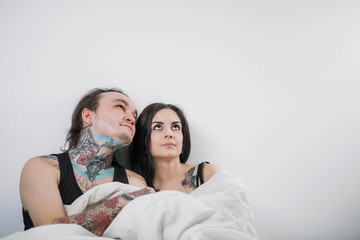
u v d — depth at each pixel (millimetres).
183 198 981
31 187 1148
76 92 1647
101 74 1706
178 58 1831
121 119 1405
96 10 1750
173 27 1852
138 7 1818
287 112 1842
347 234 1745
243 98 1842
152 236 878
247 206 1242
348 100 1878
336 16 1938
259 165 1775
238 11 1921
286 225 1721
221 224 934
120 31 1772
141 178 1515
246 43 1898
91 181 1334
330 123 1845
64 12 1692
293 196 1757
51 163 1281
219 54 1868
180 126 1610
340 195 1776
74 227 934
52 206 1116
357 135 1844
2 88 1533
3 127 1510
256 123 1819
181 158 1698
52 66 1629
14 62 1570
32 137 1545
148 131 1569
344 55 1923
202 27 1879
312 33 1932
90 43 1713
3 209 1457
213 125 1799
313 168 1789
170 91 1797
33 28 1627
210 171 1528
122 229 933
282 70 1888
